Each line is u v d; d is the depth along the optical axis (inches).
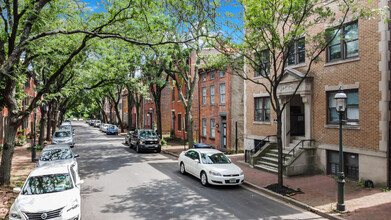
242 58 457.1
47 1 377.4
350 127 439.2
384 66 391.9
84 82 797.2
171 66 792.3
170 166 609.0
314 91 510.9
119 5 433.7
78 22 507.2
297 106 617.0
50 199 263.1
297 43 552.7
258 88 660.7
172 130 1278.3
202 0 380.5
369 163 413.4
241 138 802.8
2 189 391.5
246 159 626.2
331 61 479.2
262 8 389.7
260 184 435.8
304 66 531.8
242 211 319.9
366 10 388.8
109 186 431.5
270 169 524.4
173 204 343.6
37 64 621.6
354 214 298.4
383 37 394.3
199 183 454.3
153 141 837.2
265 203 352.2
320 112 498.0
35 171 313.6
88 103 2383.1
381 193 372.2
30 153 803.4
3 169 416.5
